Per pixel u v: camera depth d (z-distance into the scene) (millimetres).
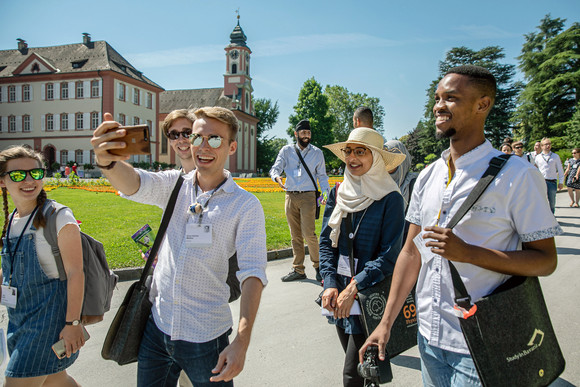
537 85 51250
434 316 1758
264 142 76938
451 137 1759
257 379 3318
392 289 2021
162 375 2059
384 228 2596
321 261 2834
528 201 1562
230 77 65938
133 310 2066
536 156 11031
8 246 2391
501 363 1461
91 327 4281
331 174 68938
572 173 14578
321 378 3340
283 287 5816
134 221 10242
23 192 2338
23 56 55844
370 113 4801
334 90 75250
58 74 50938
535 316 1547
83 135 50938
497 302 1485
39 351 2271
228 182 2043
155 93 58375
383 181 2678
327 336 4160
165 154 61219
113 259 6211
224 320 2027
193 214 1989
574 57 48469
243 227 1963
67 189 23422
